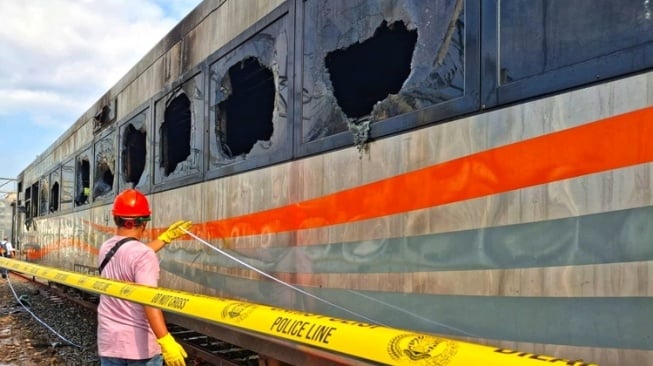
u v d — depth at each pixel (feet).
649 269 5.59
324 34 10.57
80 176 29.12
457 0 7.92
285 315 6.45
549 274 6.48
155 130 18.62
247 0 13.34
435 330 7.91
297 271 11.00
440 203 7.95
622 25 5.96
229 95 14.10
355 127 9.59
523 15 6.98
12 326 28.94
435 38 8.25
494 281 7.11
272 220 11.90
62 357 22.03
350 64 10.63
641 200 5.68
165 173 17.72
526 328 6.69
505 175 7.06
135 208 10.04
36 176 42.34
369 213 9.23
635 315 5.69
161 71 18.44
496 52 7.28
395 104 8.87
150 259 9.63
